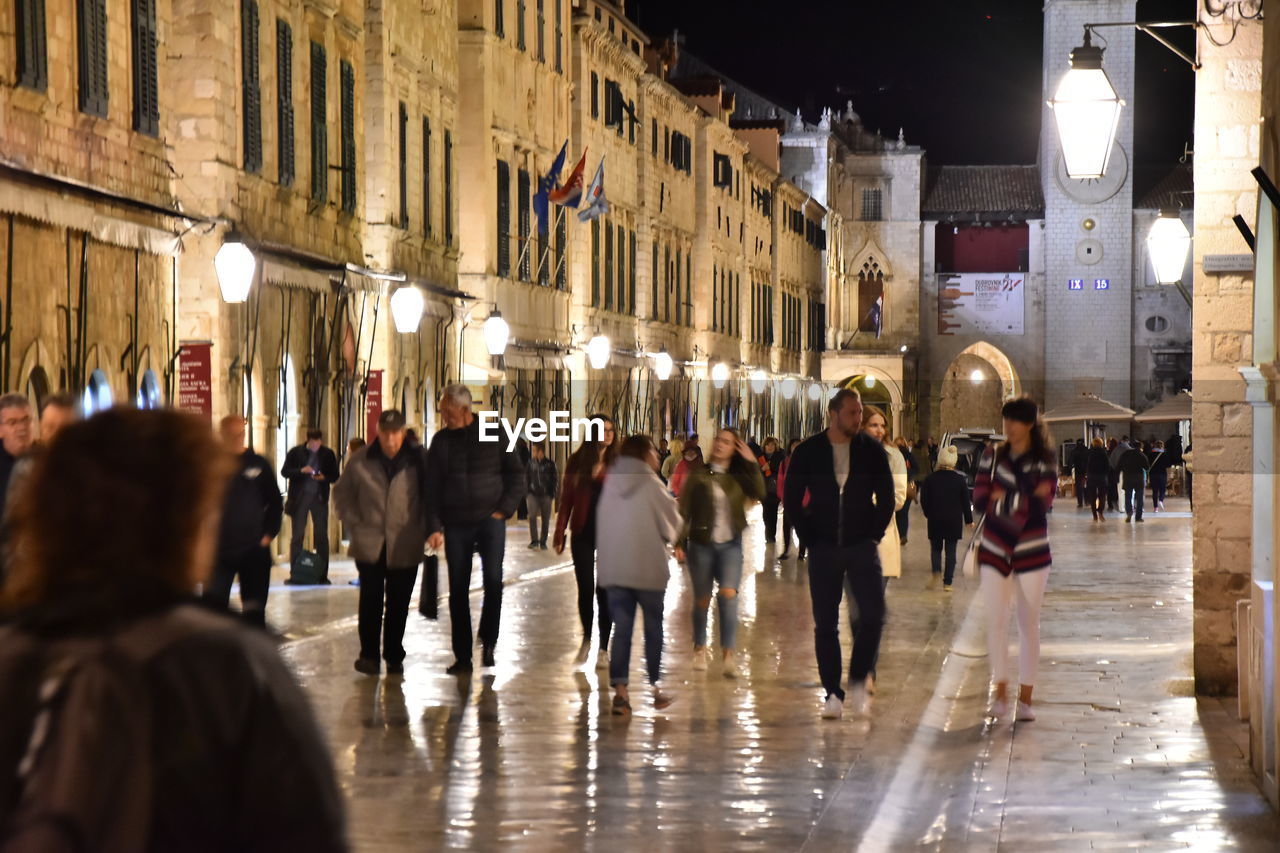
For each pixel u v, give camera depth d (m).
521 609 25.92
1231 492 16.67
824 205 119.56
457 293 44.62
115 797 3.58
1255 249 13.44
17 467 12.63
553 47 57.19
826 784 12.78
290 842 3.70
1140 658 19.81
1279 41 11.77
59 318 23.72
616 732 15.05
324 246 36.28
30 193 22.47
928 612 26.56
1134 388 123.12
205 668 3.71
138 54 26.94
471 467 18.61
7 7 22.16
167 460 3.89
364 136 39.44
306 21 35.22
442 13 45.47
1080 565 36.44
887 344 126.94
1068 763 13.34
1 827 3.56
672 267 77.81
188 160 30.17
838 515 15.92
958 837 10.86
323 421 35.81
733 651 18.80
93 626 3.74
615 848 10.77
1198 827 11.09
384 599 18.88
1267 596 12.16
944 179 129.62
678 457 30.05
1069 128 17.45
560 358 55.03
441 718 15.70
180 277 29.97
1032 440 15.65
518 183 52.41
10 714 3.65
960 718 15.95
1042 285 124.81
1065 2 122.62
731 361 90.81
